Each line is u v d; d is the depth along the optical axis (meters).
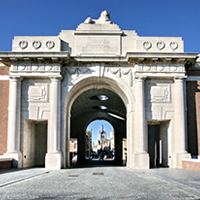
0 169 27.22
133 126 31.30
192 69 32.84
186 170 26.28
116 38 32.66
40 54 30.08
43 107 31.38
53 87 30.86
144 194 13.05
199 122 32.12
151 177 20.30
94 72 32.12
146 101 31.58
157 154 38.47
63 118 31.30
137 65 31.25
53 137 30.12
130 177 20.34
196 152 31.64
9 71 32.31
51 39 31.75
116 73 32.16
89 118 62.38
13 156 29.69
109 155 117.31
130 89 31.83
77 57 31.58
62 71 32.00
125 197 12.27
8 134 30.86
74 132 61.81
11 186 15.41
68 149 33.38
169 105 31.64
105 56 31.53
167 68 31.34
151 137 40.34
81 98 47.59
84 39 32.59
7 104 32.03
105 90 43.44
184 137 30.47
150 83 31.91
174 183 16.52
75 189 14.41
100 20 33.34
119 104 51.81
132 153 30.86
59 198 11.95
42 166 34.03
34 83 31.70
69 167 32.78
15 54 30.09
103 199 11.79
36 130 35.75
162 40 32.06
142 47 31.95
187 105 32.34
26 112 31.30
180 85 31.19
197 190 13.78
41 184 16.25
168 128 32.28
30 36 31.75
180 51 31.80
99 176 20.97
